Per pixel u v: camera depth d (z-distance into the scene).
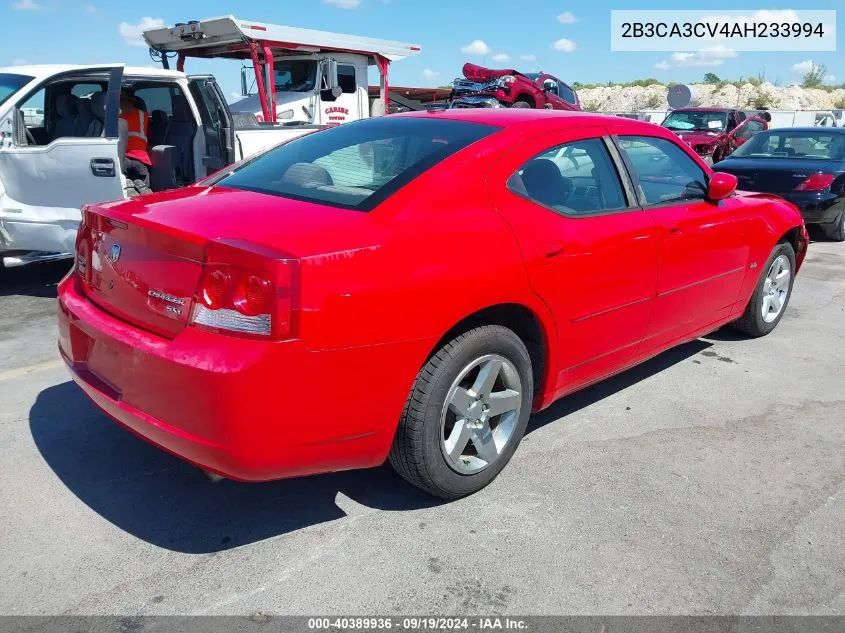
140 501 2.99
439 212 2.80
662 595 2.47
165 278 2.46
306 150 3.49
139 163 6.57
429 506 2.98
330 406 2.44
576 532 2.81
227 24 9.39
